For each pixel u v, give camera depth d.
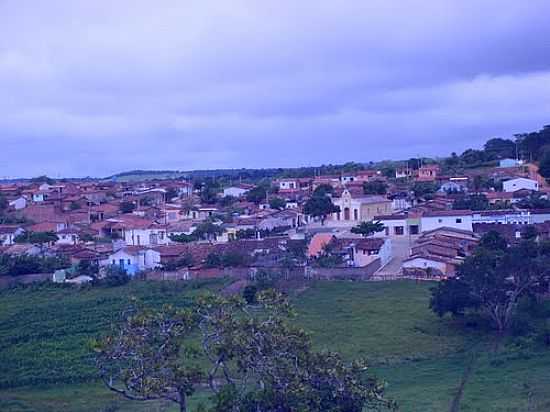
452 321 56.09
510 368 45.16
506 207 100.31
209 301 25.42
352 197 111.62
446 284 55.47
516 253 56.00
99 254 83.88
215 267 74.25
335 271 70.94
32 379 46.81
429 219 94.31
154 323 24.66
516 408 36.72
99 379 46.84
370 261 76.44
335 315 58.00
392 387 41.94
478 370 45.12
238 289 66.19
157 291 68.12
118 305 64.06
